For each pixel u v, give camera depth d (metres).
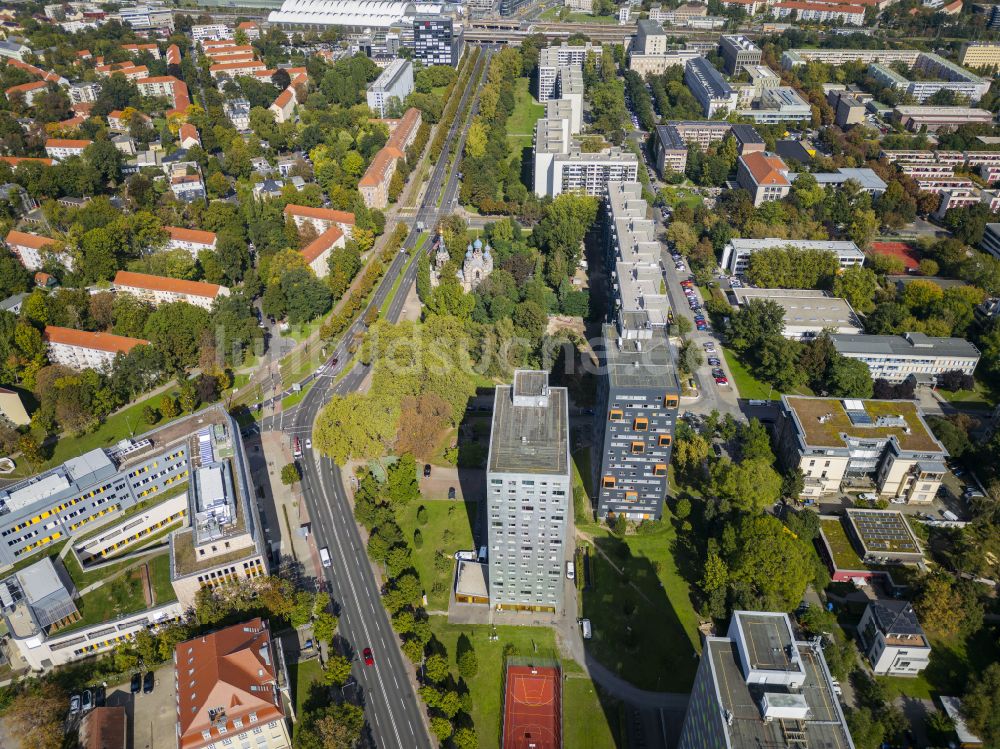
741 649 190.25
